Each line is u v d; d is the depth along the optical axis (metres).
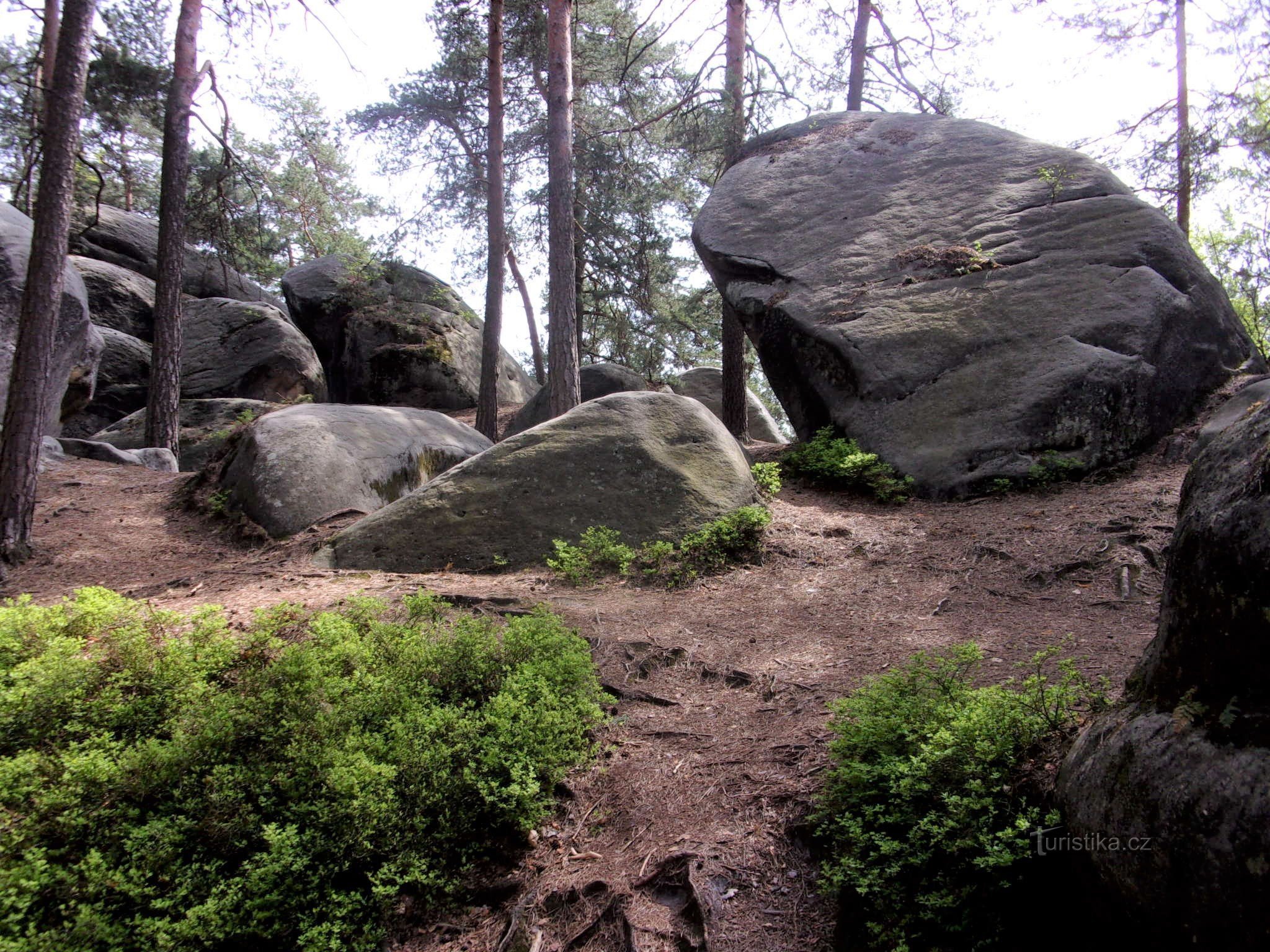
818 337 11.00
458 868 4.30
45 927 3.81
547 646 5.57
